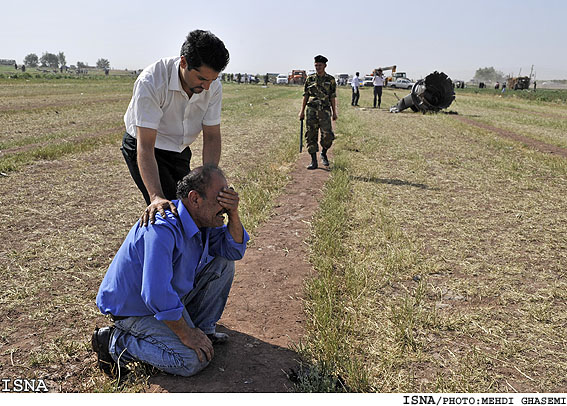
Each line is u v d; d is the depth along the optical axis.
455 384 2.79
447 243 5.07
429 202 6.59
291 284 4.06
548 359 3.09
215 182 2.62
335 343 3.02
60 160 8.90
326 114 8.57
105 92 30.53
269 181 7.57
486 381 2.84
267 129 14.47
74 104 20.48
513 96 44.69
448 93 20.53
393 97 36.56
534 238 5.27
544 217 6.02
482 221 5.80
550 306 3.77
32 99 22.66
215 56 2.69
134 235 2.66
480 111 24.16
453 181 7.89
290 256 4.65
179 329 2.66
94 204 6.20
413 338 3.28
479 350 3.16
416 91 20.80
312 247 4.83
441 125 16.11
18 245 4.72
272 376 2.82
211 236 3.01
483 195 7.04
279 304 3.72
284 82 73.69
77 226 5.35
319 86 8.43
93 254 4.57
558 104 33.81
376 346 3.16
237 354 3.05
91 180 7.47
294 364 2.95
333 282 3.93
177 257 2.65
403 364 3.00
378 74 23.83
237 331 3.33
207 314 3.06
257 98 31.02
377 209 6.18
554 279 4.25
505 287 4.07
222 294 3.06
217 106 3.41
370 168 8.70
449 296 3.90
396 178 7.99
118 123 14.66
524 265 4.54
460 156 10.23
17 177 7.49
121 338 2.80
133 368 2.81
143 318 2.74
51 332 3.25
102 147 10.45
